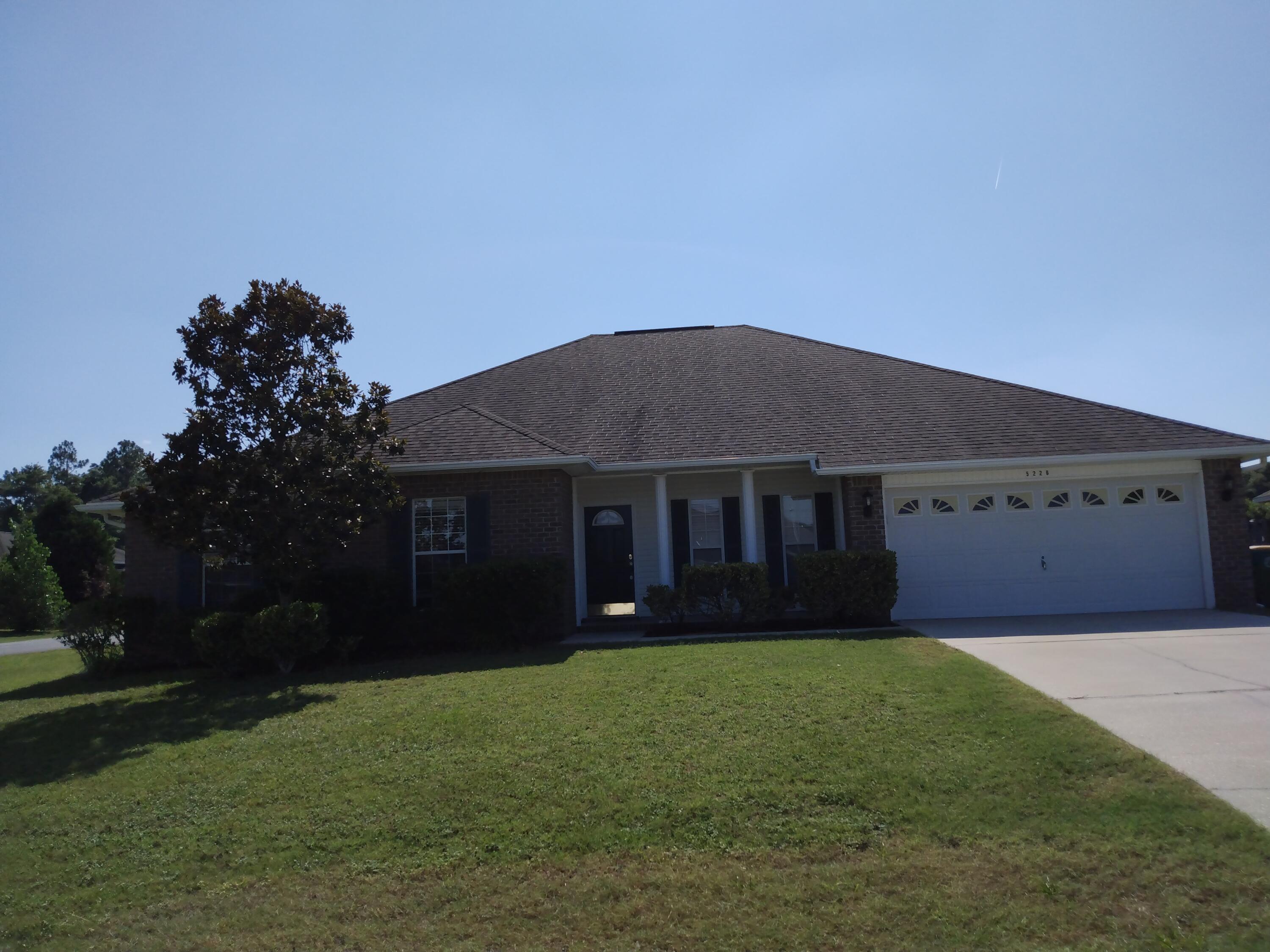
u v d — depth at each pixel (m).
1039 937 4.48
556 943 4.65
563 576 13.86
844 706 8.00
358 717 8.69
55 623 34.62
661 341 21.06
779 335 20.97
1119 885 4.90
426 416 17.31
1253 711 7.66
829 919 4.74
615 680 9.66
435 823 6.06
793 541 16.70
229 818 6.36
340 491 11.97
